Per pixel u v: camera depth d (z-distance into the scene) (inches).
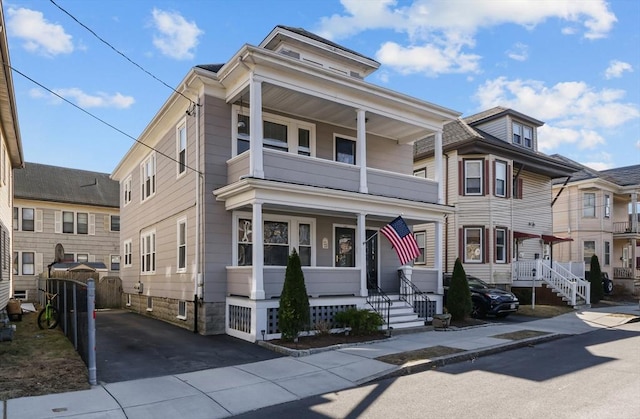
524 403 250.4
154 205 693.9
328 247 598.2
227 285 500.7
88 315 298.0
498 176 863.7
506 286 840.3
